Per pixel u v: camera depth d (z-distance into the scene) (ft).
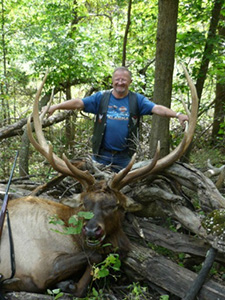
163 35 16.78
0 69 31.12
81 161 15.38
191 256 12.75
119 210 12.72
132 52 31.83
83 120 30.58
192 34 23.85
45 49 27.94
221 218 11.24
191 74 25.81
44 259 11.82
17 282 11.61
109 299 11.66
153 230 13.35
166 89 17.24
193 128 13.89
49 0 31.22
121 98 16.07
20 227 12.39
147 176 13.76
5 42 30.81
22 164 25.08
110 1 37.22
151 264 12.14
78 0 33.40
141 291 11.76
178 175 13.37
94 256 12.13
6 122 30.19
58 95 41.24
